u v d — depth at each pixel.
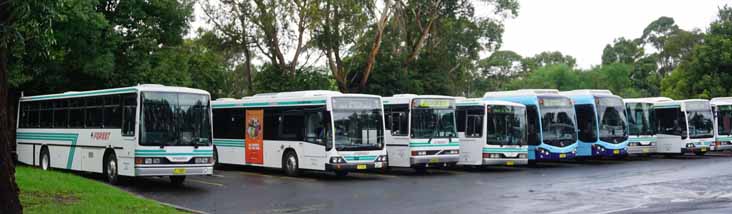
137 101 19.55
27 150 26.80
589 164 31.03
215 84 46.06
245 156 27.08
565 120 30.03
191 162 19.97
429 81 49.50
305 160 24.00
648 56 92.69
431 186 20.91
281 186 21.09
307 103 24.17
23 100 27.61
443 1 48.28
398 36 48.47
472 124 27.83
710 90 48.56
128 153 19.72
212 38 41.47
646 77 89.38
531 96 29.73
